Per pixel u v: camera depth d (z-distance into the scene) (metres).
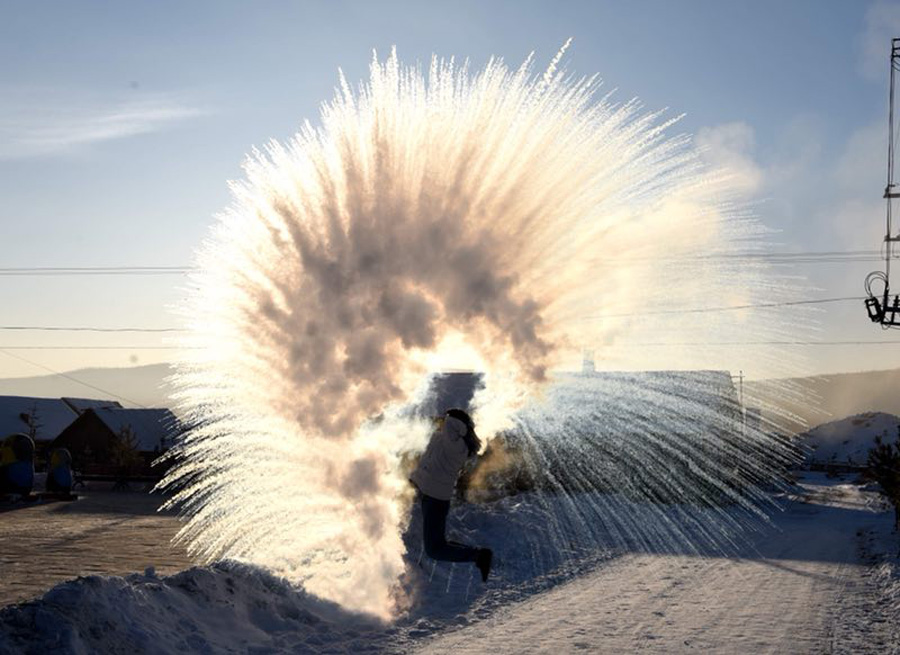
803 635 9.47
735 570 15.53
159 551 17.17
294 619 9.34
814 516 29.92
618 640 9.02
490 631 9.47
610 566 15.82
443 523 8.94
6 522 24.23
